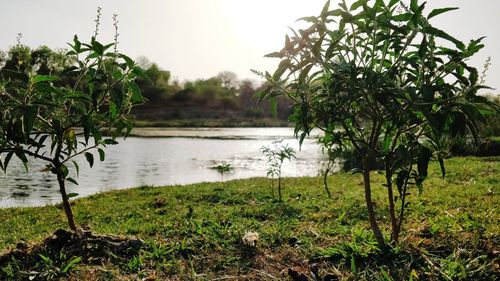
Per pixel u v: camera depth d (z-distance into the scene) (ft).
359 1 10.79
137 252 14.02
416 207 23.16
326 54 11.01
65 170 14.66
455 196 26.25
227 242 15.14
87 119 12.84
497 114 11.97
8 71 12.59
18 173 59.47
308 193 32.91
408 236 15.21
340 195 30.27
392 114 11.32
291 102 13.12
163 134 163.12
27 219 28.45
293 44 10.84
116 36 13.20
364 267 12.70
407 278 11.83
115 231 19.20
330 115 11.83
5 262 13.01
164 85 349.82
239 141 127.44
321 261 13.44
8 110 13.03
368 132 13.83
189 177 59.57
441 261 12.38
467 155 56.80
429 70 11.57
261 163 75.46
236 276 12.70
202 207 28.07
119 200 34.96
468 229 15.65
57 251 13.66
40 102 12.94
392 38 11.25
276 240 15.78
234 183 42.29
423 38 10.68
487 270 11.76
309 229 17.66
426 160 11.34
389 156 12.92
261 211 24.50
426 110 10.66
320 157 83.56
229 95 371.35
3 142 13.23
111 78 12.78
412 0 10.84
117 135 14.64
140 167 68.54
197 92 347.15
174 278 12.57
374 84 10.85
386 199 27.04
